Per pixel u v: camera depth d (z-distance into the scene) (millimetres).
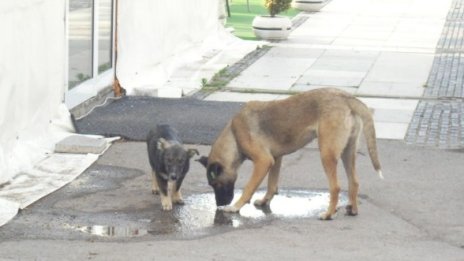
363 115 11172
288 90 19094
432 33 27938
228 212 11398
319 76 20734
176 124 15719
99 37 17344
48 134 14367
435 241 10461
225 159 11469
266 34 25984
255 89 19141
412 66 22297
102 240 10250
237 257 9719
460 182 12867
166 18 20516
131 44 18609
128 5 18391
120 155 13914
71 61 15930
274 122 11328
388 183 12766
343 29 28406
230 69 21438
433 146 14828
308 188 12539
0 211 11023
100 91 17359
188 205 11727
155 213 11359
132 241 10242
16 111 13211
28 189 12086
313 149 14469
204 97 18375
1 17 12648
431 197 12164
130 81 18516
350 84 19859
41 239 10242
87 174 12953
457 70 21906
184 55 22047
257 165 11352
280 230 10758
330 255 9852
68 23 15586
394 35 27406
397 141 15078
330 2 35344
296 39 26234
